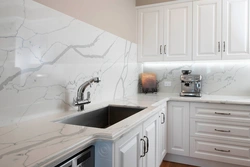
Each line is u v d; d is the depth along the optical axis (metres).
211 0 2.38
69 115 1.29
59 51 1.37
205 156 2.22
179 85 2.88
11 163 0.58
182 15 2.53
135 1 2.76
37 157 0.62
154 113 1.52
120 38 2.28
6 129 0.95
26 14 1.11
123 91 2.38
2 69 0.99
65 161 0.74
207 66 2.73
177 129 2.35
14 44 1.05
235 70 2.58
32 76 1.16
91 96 1.75
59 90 1.37
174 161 2.43
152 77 2.92
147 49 2.73
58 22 1.35
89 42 1.70
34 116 1.18
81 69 1.60
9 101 1.03
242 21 2.25
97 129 0.95
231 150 2.11
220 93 2.66
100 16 1.88
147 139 1.38
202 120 2.23
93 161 0.90
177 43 2.56
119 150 0.97
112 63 2.10
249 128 2.02
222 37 2.34
